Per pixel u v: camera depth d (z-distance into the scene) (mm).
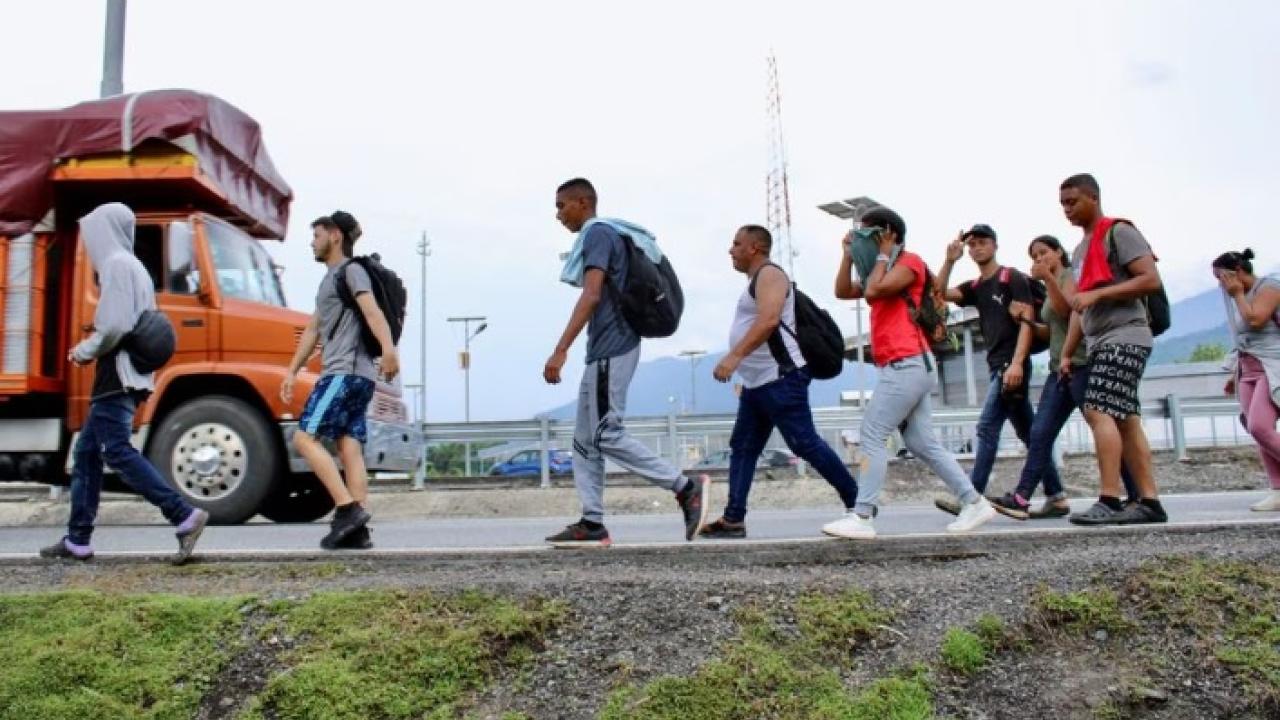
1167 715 3957
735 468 6652
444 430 13977
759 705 3922
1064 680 4160
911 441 6387
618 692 3986
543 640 4379
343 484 6207
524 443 14047
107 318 5680
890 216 6359
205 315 9125
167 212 9281
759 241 6465
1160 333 6789
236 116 9680
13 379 8781
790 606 4582
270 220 10492
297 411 8961
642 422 13953
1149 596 4617
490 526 8992
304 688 3986
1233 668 4145
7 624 4562
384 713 3916
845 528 5879
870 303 6344
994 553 5812
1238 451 15188
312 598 4648
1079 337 7051
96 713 3957
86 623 4523
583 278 6082
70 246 9203
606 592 4727
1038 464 7426
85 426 5852
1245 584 4738
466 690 4078
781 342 6406
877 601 4672
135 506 13227
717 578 5059
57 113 8938
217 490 8844
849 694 4027
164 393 9062
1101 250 6359
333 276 6531
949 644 4262
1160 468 14172
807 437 6430
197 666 4215
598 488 6109
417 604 4594
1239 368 7855
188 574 5523
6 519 12766
